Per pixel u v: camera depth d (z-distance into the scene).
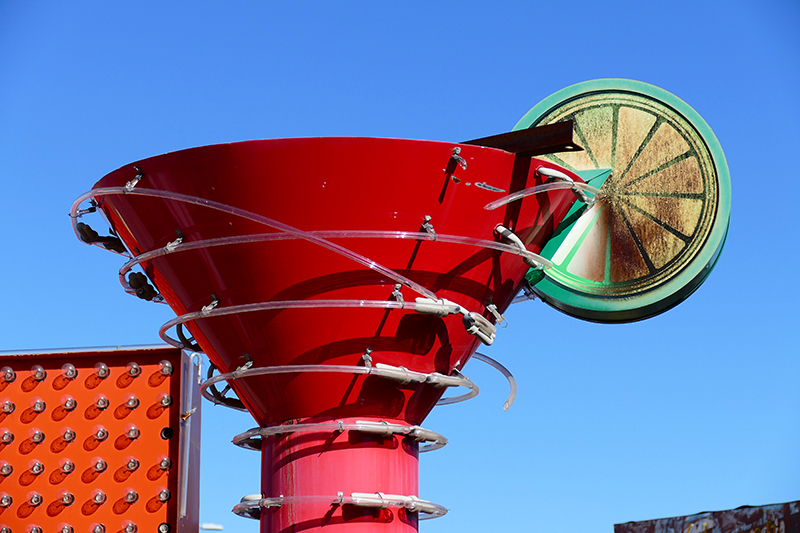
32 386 16.61
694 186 17.23
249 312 12.81
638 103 17.91
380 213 12.22
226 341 13.27
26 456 16.20
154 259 13.35
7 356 16.55
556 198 13.53
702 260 16.83
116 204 13.34
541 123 18.31
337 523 12.81
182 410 16.20
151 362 16.55
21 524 15.83
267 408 13.48
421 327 12.86
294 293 12.52
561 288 17.67
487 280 13.30
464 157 12.26
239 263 12.56
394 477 13.15
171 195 12.44
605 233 17.66
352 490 12.88
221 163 12.06
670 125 17.61
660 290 17.08
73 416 16.38
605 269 17.55
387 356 12.91
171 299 13.90
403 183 12.12
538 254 14.19
